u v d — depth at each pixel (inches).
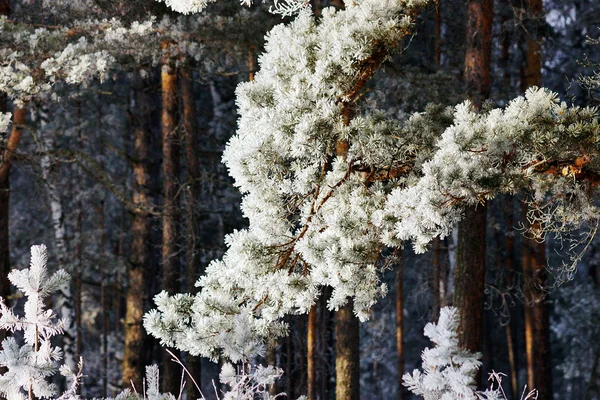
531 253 717.9
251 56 602.5
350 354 534.9
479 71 452.1
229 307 254.5
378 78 516.7
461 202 228.2
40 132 788.0
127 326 692.1
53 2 525.7
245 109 251.4
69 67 448.5
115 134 997.2
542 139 235.8
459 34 756.0
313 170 250.8
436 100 496.1
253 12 553.9
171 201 666.2
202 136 960.3
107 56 456.1
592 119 249.9
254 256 254.8
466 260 425.1
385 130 274.4
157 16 569.9
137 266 698.2
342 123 243.0
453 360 125.6
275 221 254.2
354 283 240.4
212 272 263.9
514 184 232.8
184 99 714.8
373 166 266.4
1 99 586.9
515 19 677.3
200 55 538.6
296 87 242.7
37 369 178.4
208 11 573.9
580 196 270.4
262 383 188.2
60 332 186.4
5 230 590.6
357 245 241.1
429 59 798.5
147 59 633.6
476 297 422.9
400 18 261.7
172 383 665.6
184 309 259.4
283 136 238.4
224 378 186.9
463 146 226.7
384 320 948.0
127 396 201.0
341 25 259.4
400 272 824.9
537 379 731.4
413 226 221.1
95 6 535.5
